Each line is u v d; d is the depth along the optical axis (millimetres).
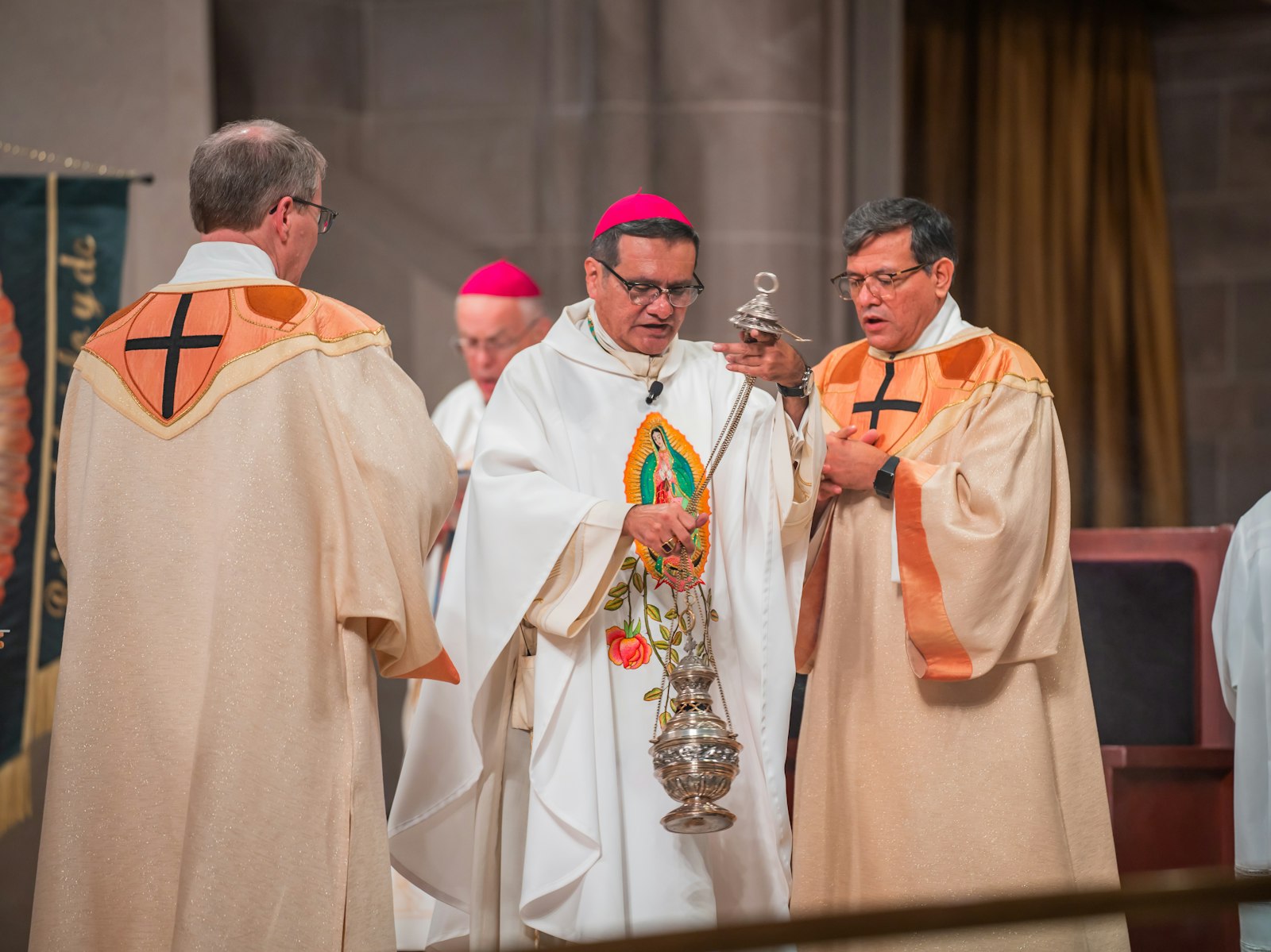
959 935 6109
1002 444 6582
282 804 5512
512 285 11258
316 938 5469
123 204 11188
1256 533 7316
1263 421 16578
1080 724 6758
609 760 6352
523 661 6629
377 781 5766
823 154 15375
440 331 15414
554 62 15406
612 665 6504
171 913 5586
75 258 11055
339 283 15258
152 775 5652
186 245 13227
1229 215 16703
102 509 5754
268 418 5719
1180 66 16844
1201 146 16781
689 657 6160
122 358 5902
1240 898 3271
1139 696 8266
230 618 5574
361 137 15625
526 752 6656
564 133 15383
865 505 6832
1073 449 16578
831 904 6660
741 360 6270
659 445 6684
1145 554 8344
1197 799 7996
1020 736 6488
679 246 6492
